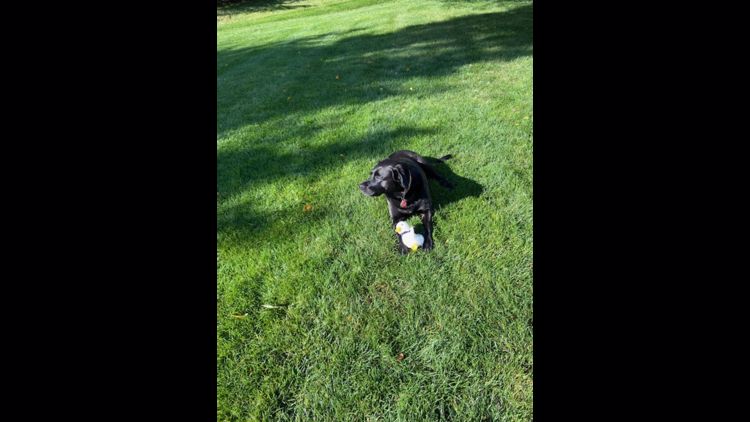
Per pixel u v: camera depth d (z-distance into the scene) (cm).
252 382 214
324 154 476
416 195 308
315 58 1086
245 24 2452
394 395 203
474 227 315
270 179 426
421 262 285
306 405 202
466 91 652
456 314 242
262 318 252
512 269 271
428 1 2147
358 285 271
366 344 229
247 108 695
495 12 1541
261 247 318
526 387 200
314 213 358
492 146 446
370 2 2638
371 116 582
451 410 195
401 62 923
